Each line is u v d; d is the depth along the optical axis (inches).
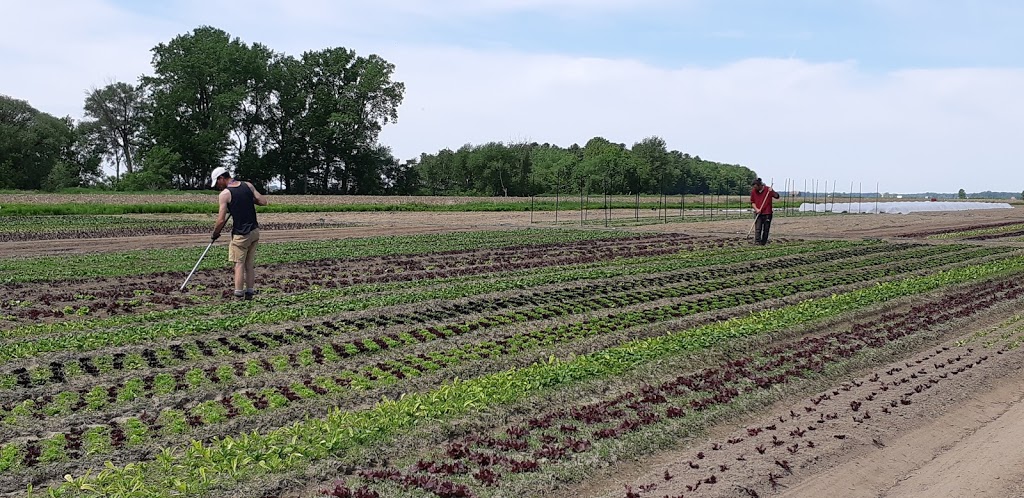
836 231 1567.4
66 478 279.3
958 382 418.0
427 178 4483.3
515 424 359.3
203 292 704.4
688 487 282.5
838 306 642.2
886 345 507.5
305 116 3777.1
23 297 666.8
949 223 1894.7
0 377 418.0
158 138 3491.6
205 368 448.5
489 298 687.7
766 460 307.7
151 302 653.3
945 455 321.7
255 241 660.1
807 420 357.7
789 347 504.1
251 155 3710.6
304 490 286.5
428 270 887.7
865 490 287.6
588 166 4047.7
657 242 1241.4
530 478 291.1
